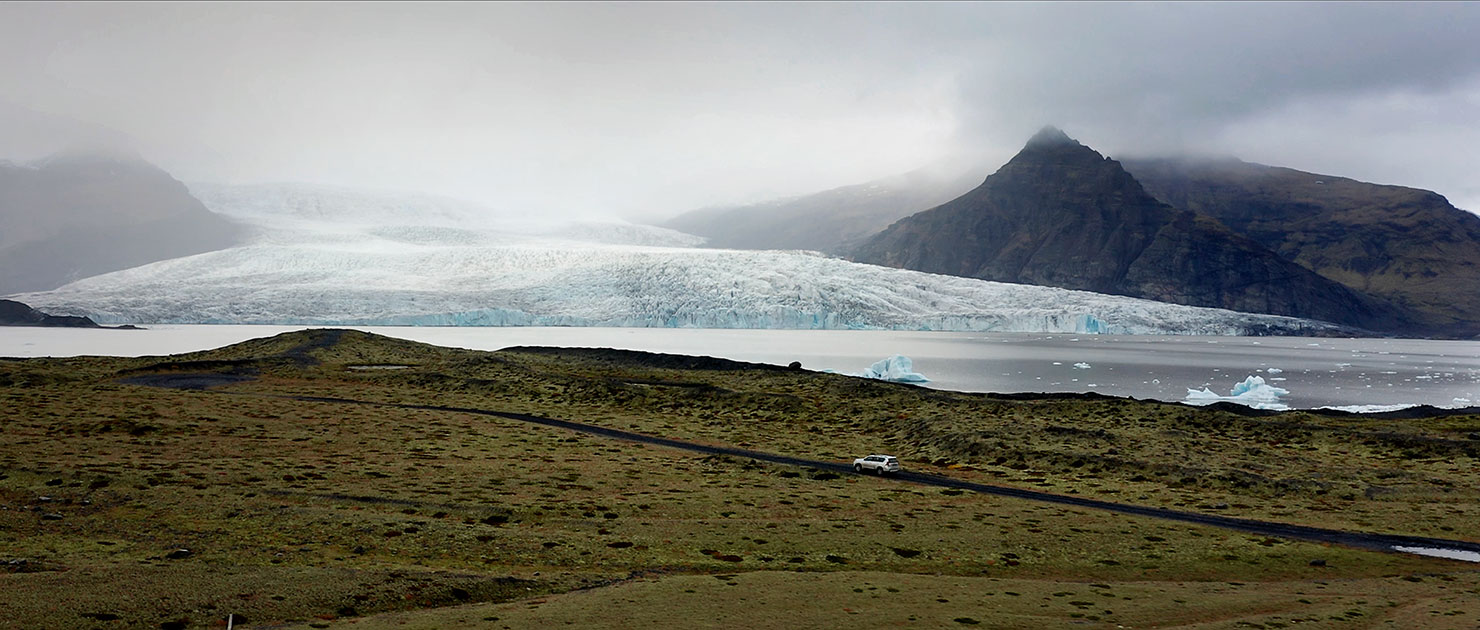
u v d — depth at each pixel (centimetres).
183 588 3756
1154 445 8656
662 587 4053
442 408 11056
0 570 3928
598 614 3594
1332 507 6462
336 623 3447
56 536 4634
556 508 5741
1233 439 9406
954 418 10175
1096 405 10981
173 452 7294
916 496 6550
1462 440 8838
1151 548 5178
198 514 5231
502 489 6306
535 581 4131
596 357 16900
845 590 4072
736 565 4606
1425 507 6456
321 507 5522
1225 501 6644
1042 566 4791
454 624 3425
